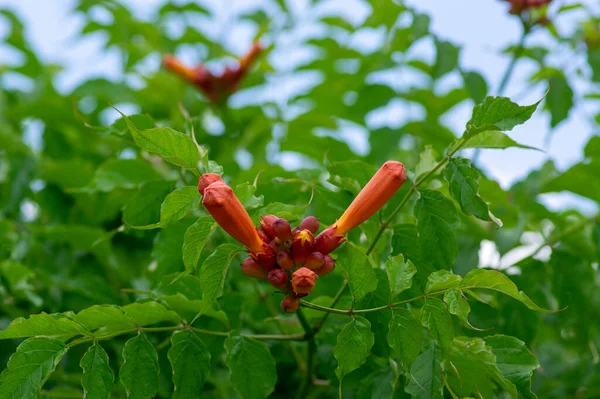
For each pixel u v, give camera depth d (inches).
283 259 82.4
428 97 168.9
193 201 82.7
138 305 90.2
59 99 182.1
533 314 115.9
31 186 160.4
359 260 83.3
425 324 83.2
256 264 84.4
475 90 145.5
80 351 129.9
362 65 173.5
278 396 124.6
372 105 163.9
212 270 82.7
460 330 111.3
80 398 115.8
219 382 133.2
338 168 100.4
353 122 179.0
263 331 131.0
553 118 155.0
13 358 83.2
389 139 157.1
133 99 189.5
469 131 86.1
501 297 116.8
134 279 134.6
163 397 120.2
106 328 92.4
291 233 83.2
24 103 188.9
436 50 148.3
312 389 123.0
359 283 84.0
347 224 84.4
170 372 117.4
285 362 125.9
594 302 123.1
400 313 84.0
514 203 137.8
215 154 182.9
